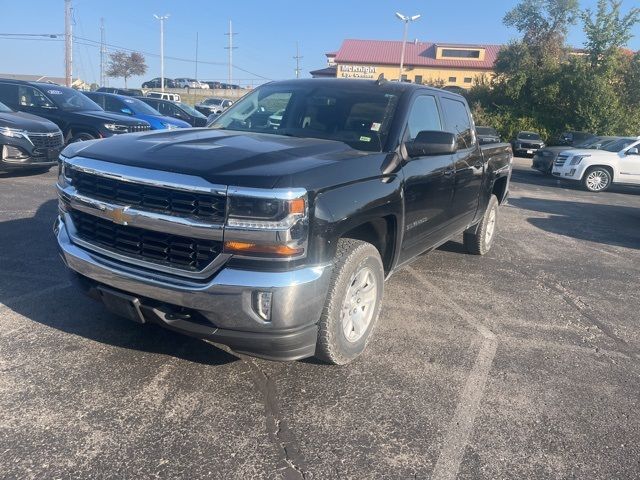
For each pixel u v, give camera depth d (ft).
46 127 32.09
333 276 10.39
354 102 14.03
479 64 179.93
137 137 11.53
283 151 10.66
